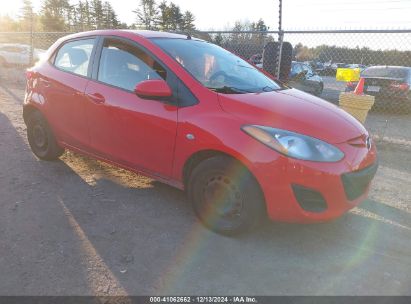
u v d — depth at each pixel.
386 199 4.29
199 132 3.16
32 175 4.37
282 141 2.90
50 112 4.39
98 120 3.88
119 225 3.36
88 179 4.34
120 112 3.66
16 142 5.64
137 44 3.75
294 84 12.80
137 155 3.68
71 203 3.73
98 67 3.98
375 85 10.98
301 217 2.93
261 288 2.64
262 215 3.10
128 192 4.05
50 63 4.52
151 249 3.03
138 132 3.57
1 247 2.94
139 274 2.71
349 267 2.92
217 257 2.96
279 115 3.08
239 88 3.58
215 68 3.77
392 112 11.02
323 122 3.14
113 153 3.89
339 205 2.96
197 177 3.27
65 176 4.39
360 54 9.05
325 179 2.86
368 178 3.19
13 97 10.16
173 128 3.31
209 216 3.29
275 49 7.28
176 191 4.13
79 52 4.24
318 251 3.12
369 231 3.50
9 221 3.33
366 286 2.71
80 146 4.23
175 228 3.36
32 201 3.73
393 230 3.55
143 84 3.29
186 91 3.35
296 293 2.61
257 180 2.95
